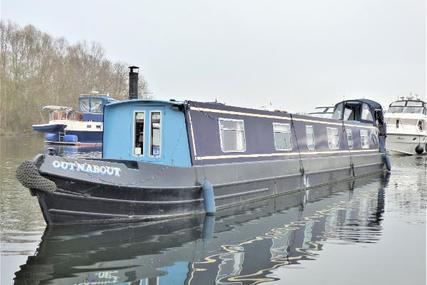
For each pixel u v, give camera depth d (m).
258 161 17.00
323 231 12.28
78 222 11.63
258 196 16.75
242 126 16.61
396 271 9.09
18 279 8.20
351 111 30.31
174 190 12.90
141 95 75.00
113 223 12.01
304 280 8.50
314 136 21.70
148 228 11.93
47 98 81.31
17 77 81.56
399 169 30.73
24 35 83.50
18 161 28.38
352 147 25.83
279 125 18.97
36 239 10.59
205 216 13.68
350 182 23.50
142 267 9.01
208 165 14.37
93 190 11.52
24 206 14.23
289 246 10.76
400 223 13.37
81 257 9.47
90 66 91.75
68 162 11.29
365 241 11.30
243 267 9.14
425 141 44.84
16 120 77.56
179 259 9.55
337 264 9.46
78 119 49.56
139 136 14.73
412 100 46.03
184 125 14.09
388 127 44.34
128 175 12.08
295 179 19.38
